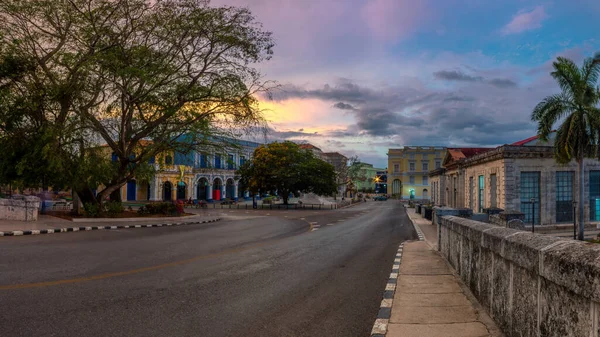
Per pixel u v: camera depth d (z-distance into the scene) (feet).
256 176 165.89
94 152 72.90
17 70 65.67
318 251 41.63
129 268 29.17
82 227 59.57
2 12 64.18
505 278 15.40
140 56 70.95
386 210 158.92
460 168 112.78
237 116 79.87
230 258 35.40
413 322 17.04
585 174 81.56
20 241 43.24
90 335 15.52
